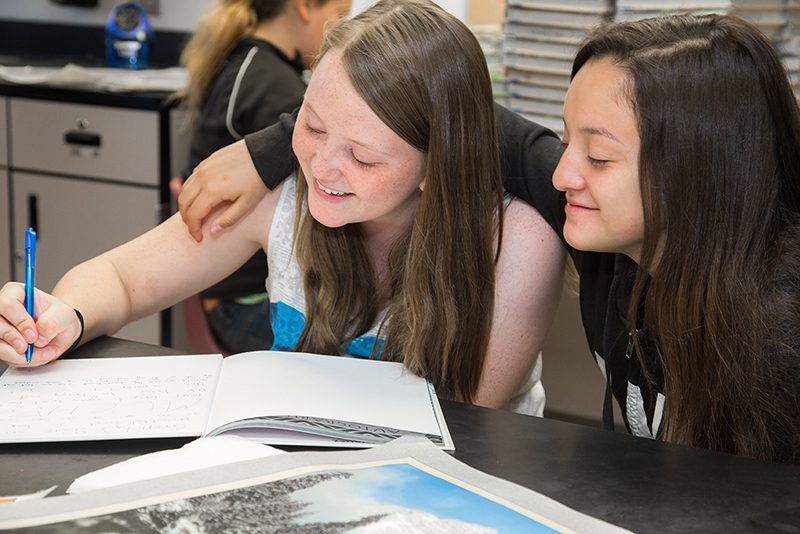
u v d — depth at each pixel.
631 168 1.08
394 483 0.82
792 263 1.09
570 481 0.88
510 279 1.33
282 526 0.74
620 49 1.10
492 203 1.27
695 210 1.08
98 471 0.85
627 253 1.18
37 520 0.74
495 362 1.34
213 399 1.04
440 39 1.19
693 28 1.12
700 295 1.10
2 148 3.06
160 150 2.83
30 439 0.93
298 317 1.43
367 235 1.35
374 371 1.17
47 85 2.96
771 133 1.10
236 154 1.42
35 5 3.84
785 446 1.08
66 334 1.17
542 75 2.35
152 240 1.44
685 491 0.86
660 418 1.18
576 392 2.48
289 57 2.53
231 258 1.48
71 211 2.99
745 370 1.08
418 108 1.17
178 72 3.27
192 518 0.75
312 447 0.96
